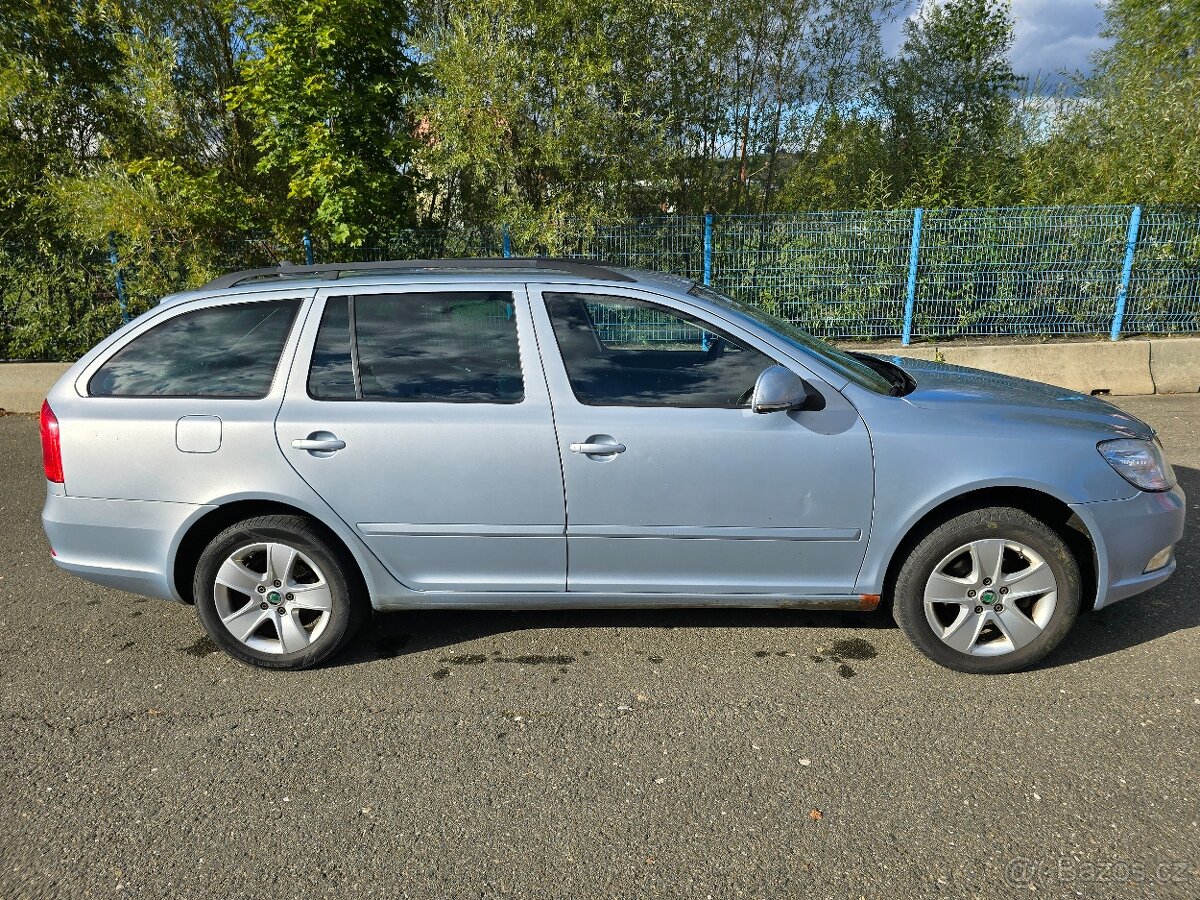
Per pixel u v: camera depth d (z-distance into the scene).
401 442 3.21
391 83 8.13
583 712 3.10
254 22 8.76
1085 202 9.37
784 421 3.15
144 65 8.71
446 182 9.30
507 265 3.50
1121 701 3.04
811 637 3.62
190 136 9.55
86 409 3.35
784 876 2.26
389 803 2.61
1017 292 8.70
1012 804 2.51
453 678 3.37
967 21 11.18
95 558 3.41
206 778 2.76
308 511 3.26
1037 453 3.09
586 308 3.31
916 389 3.46
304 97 7.89
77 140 9.57
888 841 2.38
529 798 2.62
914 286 8.70
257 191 9.66
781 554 3.23
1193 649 3.39
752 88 10.53
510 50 8.48
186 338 3.40
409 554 3.32
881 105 11.22
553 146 8.45
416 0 9.28
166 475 3.28
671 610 3.90
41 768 2.83
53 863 2.39
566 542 3.27
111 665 3.55
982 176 10.15
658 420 3.17
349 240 8.05
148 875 2.33
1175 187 8.66
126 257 8.61
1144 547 3.18
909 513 3.14
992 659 3.22
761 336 3.26
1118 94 10.12
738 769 2.73
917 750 2.80
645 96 9.02
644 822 2.49
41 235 8.72
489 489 3.22
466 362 3.29
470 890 2.25
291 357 3.32
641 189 9.26
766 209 10.57
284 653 3.43
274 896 2.24
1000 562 3.16
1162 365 8.37
